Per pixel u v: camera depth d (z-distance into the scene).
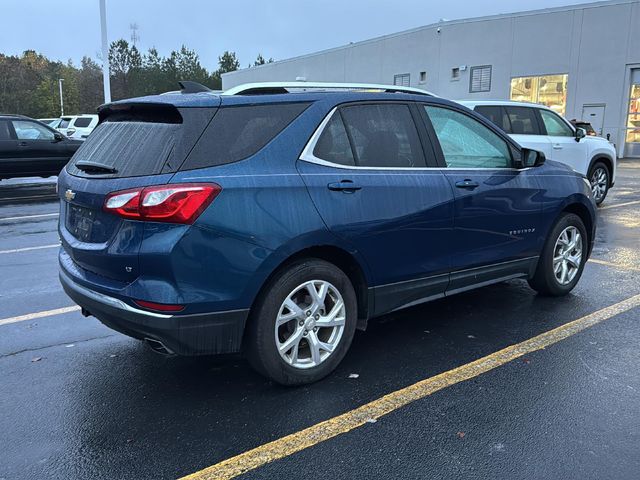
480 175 4.44
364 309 3.89
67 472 2.79
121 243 3.14
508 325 4.71
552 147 9.99
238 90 3.56
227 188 3.15
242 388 3.65
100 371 3.91
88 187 3.37
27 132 14.23
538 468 2.79
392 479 2.71
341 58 36.38
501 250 4.68
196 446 3.00
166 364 4.03
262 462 2.85
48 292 5.72
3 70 86.44
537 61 25.75
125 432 3.14
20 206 11.55
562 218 5.25
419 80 30.86
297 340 3.55
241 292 3.23
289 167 3.43
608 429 3.12
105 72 20.92
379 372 3.86
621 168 20.47
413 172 4.01
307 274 3.50
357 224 3.64
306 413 3.32
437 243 4.15
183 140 3.16
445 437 3.06
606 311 5.01
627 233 8.49
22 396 3.56
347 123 3.76
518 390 3.58
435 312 5.07
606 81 23.89
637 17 22.75
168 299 3.05
